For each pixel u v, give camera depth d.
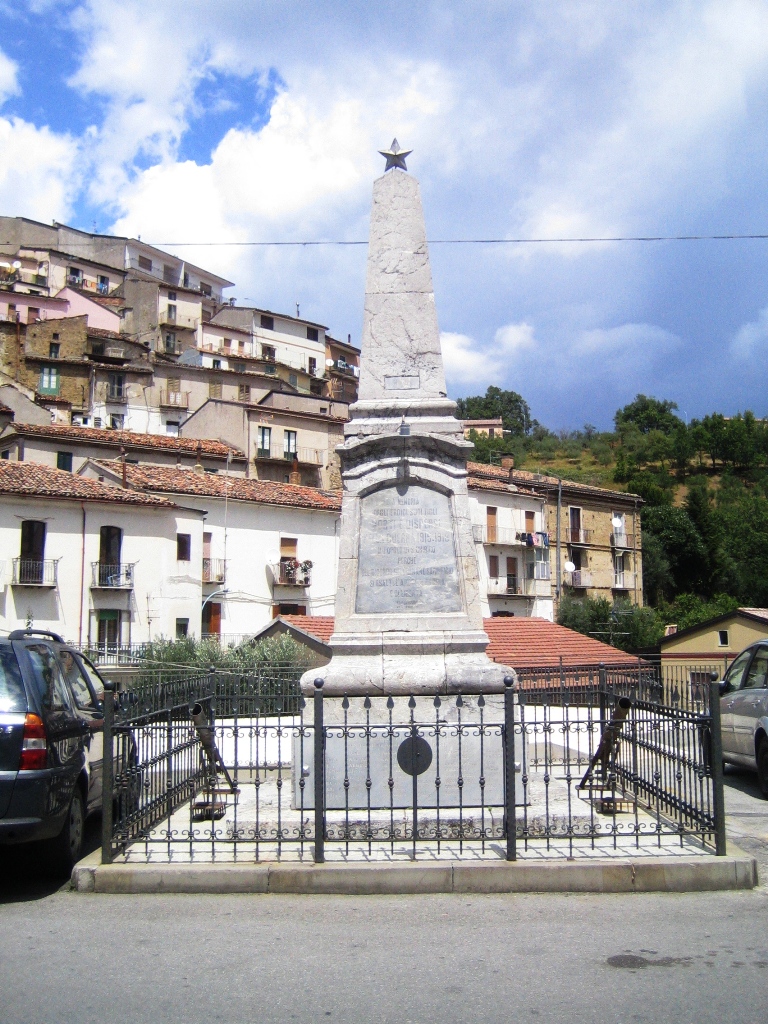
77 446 43.88
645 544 64.94
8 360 61.00
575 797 9.70
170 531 36.78
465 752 9.29
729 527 72.75
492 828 8.48
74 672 9.62
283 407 61.06
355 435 10.41
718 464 95.12
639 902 7.06
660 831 8.15
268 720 16.36
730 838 9.52
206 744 9.39
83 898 7.35
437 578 10.07
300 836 7.77
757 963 5.74
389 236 11.06
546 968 5.68
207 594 39.28
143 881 7.46
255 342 80.31
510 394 124.12
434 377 10.71
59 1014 5.05
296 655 25.58
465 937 6.27
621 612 51.69
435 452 10.33
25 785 7.34
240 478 45.00
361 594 10.05
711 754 7.86
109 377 62.25
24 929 6.56
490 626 28.59
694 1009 5.05
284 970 5.70
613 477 89.31
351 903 7.11
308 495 44.62
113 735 8.12
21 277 73.81
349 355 88.75
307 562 42.44
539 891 7.33
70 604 33.75
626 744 10.63
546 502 53.97
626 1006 5.10
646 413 115.69
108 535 35.22
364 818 8.48
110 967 5.78
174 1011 5.08
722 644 36.75
